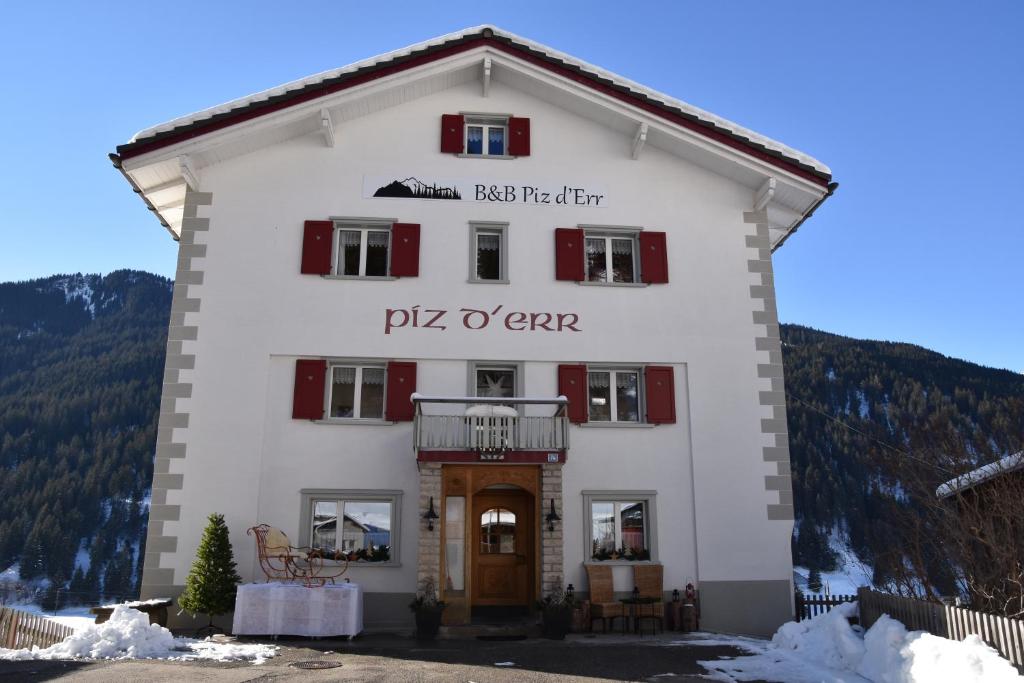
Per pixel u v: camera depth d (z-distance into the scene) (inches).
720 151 700.7
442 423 610.9
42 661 434.6
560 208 706.2
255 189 682.8
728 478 661.9
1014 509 467.8
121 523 2652.6
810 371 3016.7
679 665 458.0
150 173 682.8
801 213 751.7
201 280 658.8
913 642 392.5
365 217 686.5
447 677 406.3
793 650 496.1
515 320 677.3
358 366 667.4
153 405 3390.7
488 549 664.4
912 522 561.9
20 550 2491.4
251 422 636.1
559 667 446.9
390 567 622.5
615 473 655.8
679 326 688.4
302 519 624.4
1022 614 423.8
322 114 675.4
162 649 478.3
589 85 700.7
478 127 729.6
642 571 634.2
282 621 545.0
